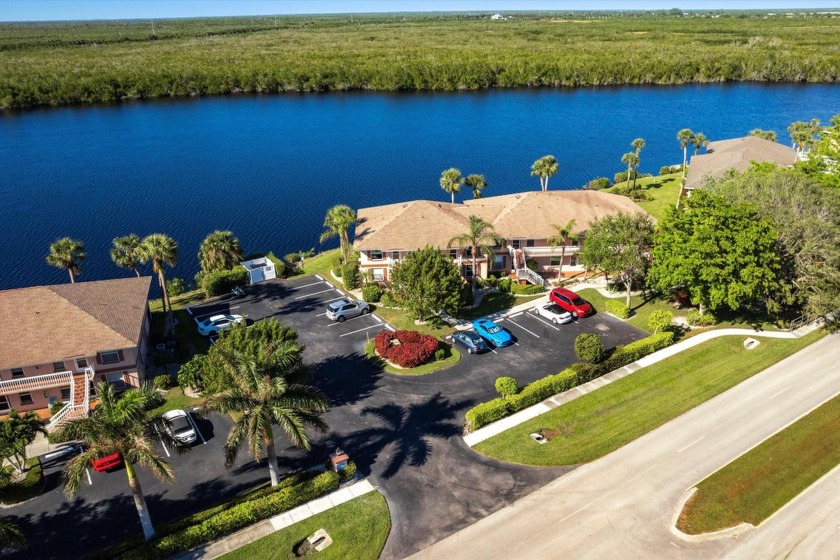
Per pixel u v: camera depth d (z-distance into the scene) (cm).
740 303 5550
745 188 5519
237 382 3098
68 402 4334
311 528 3100
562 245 6159
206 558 2912
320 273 6869
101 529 3141
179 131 15700
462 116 17212
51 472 3612
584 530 3052
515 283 6088
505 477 3447
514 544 2975
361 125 16362
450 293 5166
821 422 3844
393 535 3048
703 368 4541
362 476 3481
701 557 2888
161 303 6306
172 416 3959
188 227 9181
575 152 13038
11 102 17900
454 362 4728
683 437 3750
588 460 3569
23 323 4344
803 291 4922
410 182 11325
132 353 4438
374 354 4894
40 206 10069
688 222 5019
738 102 17575
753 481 3356
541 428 3875
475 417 3844
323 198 10506
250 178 11700
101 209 9944
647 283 5488
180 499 3341
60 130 15638
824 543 2953
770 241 4747
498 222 6344
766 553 2906
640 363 4634
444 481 3422
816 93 18600
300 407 3164
